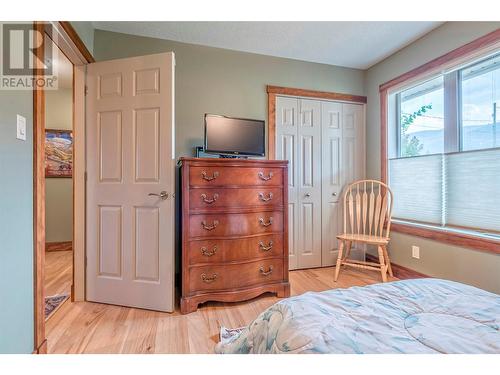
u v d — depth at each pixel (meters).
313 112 3.01
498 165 1.94
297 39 2.52
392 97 2.90
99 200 2.08
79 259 2.11
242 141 2.40
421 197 2.55
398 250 2.74
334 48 2.70
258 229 2.12
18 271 1.19
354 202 3.13
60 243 3.81
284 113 2.91
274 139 2.85
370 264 2.60
